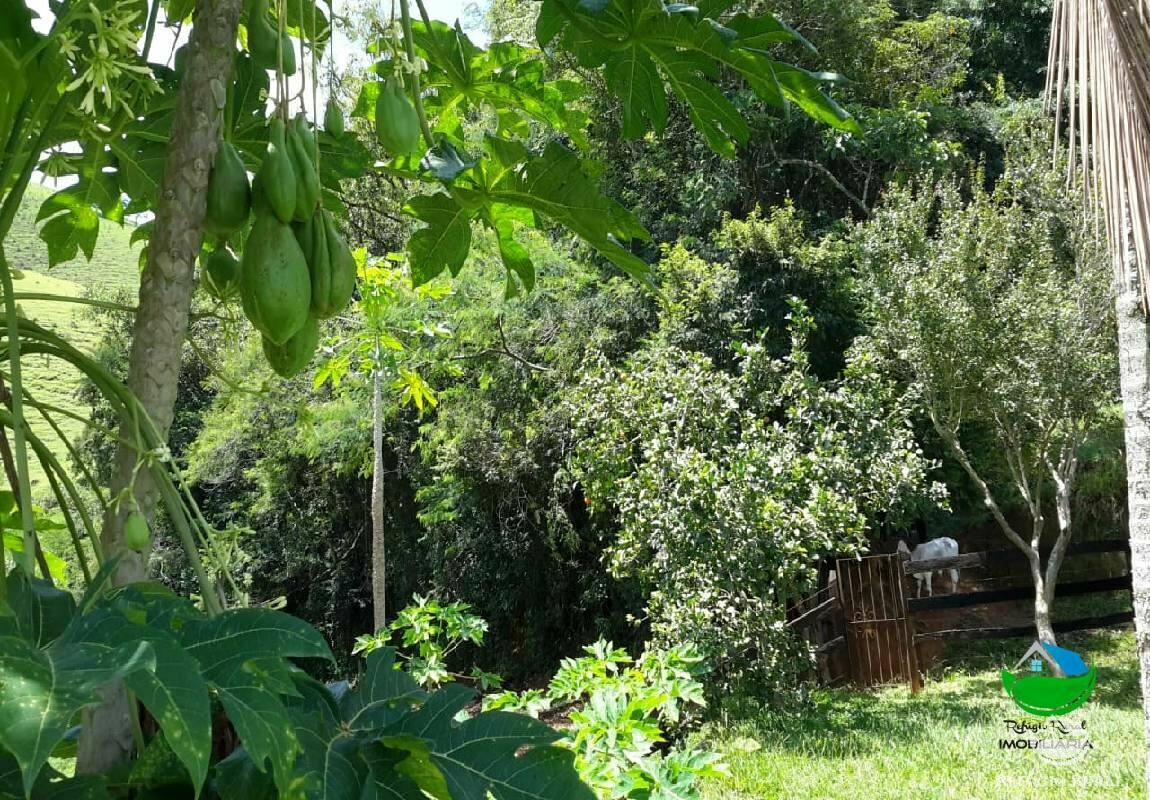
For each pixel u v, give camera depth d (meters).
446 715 0.84
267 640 0.67
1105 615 10.79
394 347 6.74
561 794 0.80
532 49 1.71
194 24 0.88
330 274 0.92
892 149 12.98
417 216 1.63
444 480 11.21
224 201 0.87
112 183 1.68
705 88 1.59
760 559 7.91
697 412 8.51
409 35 1.13
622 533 8.61
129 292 10.10
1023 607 11.77
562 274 10.73
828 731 7.36
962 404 9.85
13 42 1.01
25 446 0.75
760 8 13.62
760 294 11.30
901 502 9.45
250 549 12.55
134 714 0.80
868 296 10.68
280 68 0.91
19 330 0.83
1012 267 10.11
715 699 7.74
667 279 11.04
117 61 0.97
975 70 16.94
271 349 0.94
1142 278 2.13
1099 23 2.01
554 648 11.59
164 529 8.96
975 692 8.84
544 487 11.25
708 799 5.86
